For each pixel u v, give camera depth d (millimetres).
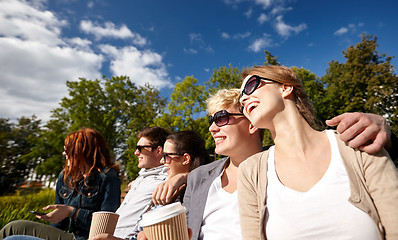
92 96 28109
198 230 1475
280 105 930
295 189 829
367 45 23484
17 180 34094
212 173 1670
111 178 2354
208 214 1500
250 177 1029
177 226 773
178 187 1784
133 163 20672
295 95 997
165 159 2197
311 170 830
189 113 20828
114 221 1202
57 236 2199
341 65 25297
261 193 930
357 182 742
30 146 39031
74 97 27703
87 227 2148
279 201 842
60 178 2533
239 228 1358
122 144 27734
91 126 26172
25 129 40875
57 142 27891
